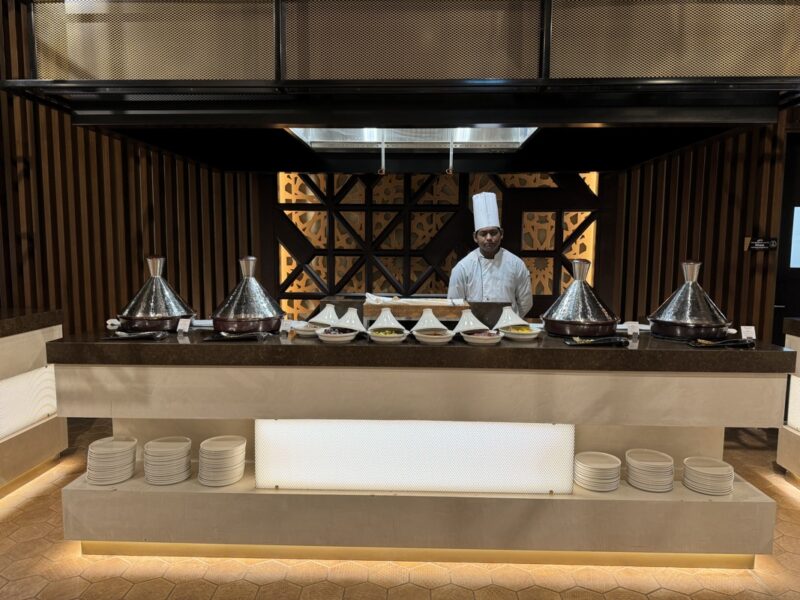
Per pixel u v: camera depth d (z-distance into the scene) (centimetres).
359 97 268
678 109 265
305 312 576
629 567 251
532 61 248
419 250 557
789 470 344
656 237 519
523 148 396
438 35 249
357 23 249
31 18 257
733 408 239
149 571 246
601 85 243
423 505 246
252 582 238
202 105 274
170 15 253
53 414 356
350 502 247
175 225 496
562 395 241
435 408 243
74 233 420
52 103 273
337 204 558
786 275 500
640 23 243
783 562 256
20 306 389
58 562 252
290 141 379
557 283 538
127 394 248
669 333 263
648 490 250
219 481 254
